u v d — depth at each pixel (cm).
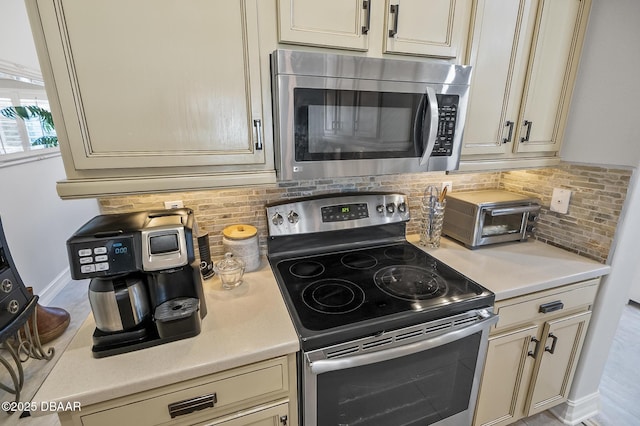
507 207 159
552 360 147
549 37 130
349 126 107
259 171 106
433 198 156
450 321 109
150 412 84
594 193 146
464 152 131
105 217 101
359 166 113
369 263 142
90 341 93
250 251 131
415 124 116
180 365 83
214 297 115
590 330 152
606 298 147
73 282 341
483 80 125
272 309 108
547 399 156
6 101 291
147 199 127
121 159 90
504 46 124
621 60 128
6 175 266
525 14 123
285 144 101
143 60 86
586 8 133
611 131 134
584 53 139
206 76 92
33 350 207
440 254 154
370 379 105
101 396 77
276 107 99
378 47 108
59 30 77
